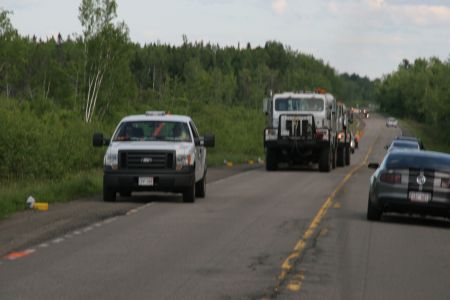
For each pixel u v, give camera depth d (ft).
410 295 59.31
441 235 97.30
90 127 214.07
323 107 240.32
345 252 80.07
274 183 183.83
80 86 579.48
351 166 298.56
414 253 81.10
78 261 71.15
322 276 66.03
